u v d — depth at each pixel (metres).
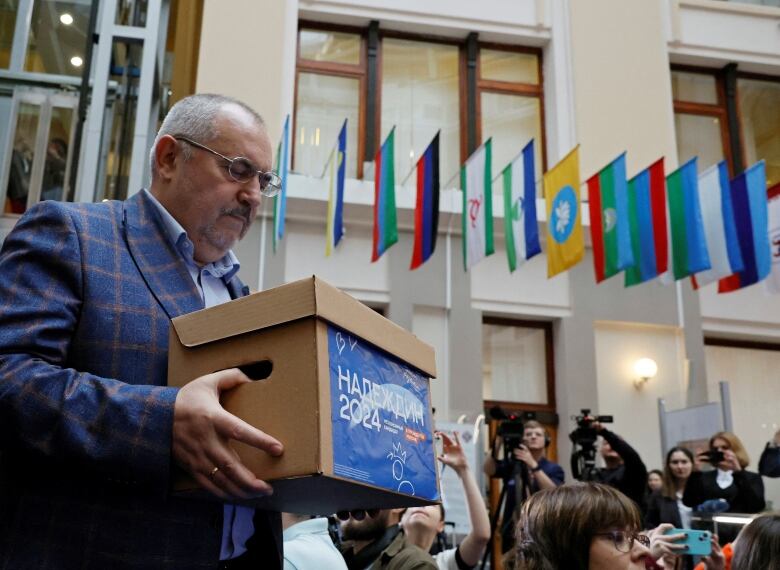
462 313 8.34
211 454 1.13
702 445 6.59
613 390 8.43
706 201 6.89
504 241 8.63
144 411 1.16
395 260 8.38
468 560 3.15
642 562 1.95
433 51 9.27
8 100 5.27
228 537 1.42
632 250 6.84
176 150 1.51
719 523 4.10
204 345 1.26
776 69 9.77
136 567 1.25
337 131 8.82
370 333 1.28
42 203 1.38
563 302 8.53
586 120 8.92
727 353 8.93
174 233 1.47
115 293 1.34
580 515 1.95
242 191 1.50
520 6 9.30
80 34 5.46
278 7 8.72
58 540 1.24
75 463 1.17
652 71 9.19
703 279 6.93
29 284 1.28
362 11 8.97
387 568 2.63
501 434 4.73
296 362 1.17
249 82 8.45
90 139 5.08
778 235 7.27
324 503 1.34
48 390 1.17
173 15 8.45
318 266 8.24
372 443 1.22
